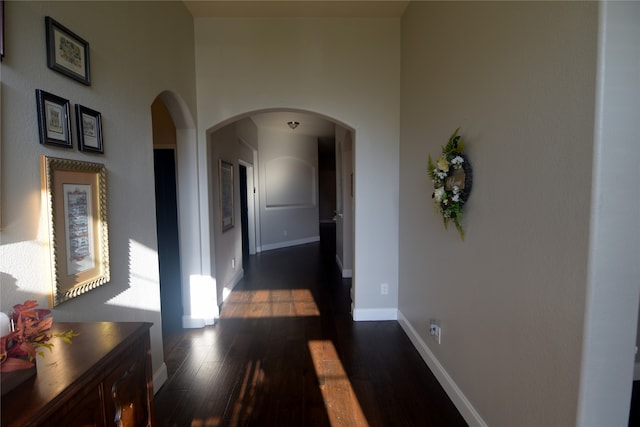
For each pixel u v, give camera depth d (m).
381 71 3.08
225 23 3.00
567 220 1.10
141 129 2.01
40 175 1.23
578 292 1.06
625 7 0.95
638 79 0.97
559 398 1.14
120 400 1.11
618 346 1.03
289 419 1.88
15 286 1.13
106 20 1.67
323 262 6.00
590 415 1.05
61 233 1.32
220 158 3.89
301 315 3.45
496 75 1.49
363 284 3.26
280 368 2.42
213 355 2.61
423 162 2.47
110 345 1.09
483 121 1.61
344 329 3.09
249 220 6.71
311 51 3.05
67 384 0.86
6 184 1.09
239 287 4.48
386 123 3.11
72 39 1.41
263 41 3.03
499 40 1.47
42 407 0.77
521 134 1.32
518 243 1.35
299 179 7.86
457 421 1.85
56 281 1.28
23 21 1.16
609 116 0.97
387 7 2.86
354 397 2.08
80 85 1.47
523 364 1.33
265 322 3.27
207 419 1.89
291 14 2.97
